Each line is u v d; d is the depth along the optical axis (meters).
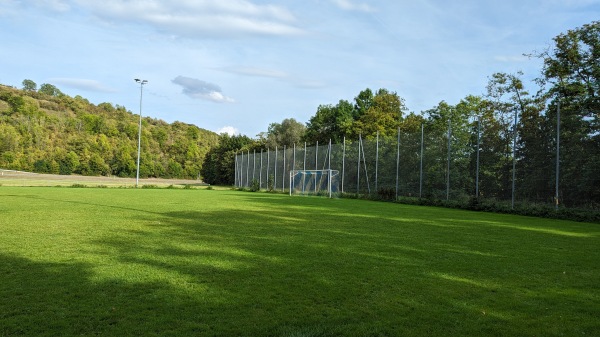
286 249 7.92
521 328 4.04
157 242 8.45
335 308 4.50
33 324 3.90
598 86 23.38
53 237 8.87
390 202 26.41
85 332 3.73
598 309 4.67
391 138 27.91
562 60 26.50
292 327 3.91
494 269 6.59
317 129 59.97
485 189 21.73
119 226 10.88
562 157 18.05
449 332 3.89
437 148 24.61
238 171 51.44
